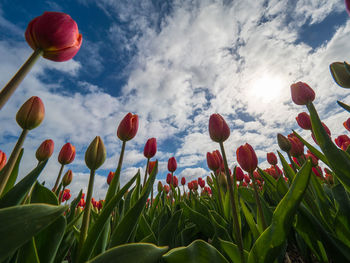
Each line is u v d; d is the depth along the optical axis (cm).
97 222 88
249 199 179
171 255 90
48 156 149
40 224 51
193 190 444
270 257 87
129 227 95
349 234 116
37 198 94
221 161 242
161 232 150
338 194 130
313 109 133
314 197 157
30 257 74
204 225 192
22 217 49
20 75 67
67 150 156
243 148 124
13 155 84
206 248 95
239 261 111
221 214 215
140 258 62
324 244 107
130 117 138
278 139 179
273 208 183
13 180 105
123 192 97
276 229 87
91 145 100
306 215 115
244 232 155
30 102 94
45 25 78
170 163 298
